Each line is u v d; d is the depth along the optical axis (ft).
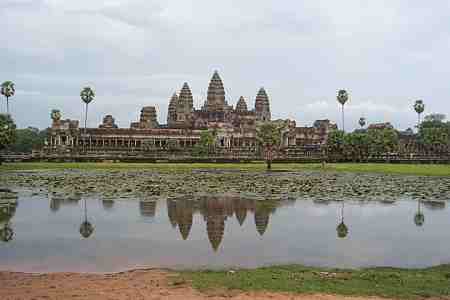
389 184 184.65
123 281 56.24
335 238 83.10
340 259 68.85
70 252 72.33
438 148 485.56
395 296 50.98
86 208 115.44
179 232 87.61
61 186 168.86
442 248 76.07
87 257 69.36
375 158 424.46
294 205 122.21
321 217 104.32
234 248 75.20
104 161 375.86
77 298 50.06
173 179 206.59
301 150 490.90
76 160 371.15
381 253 72.64
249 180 203.62
